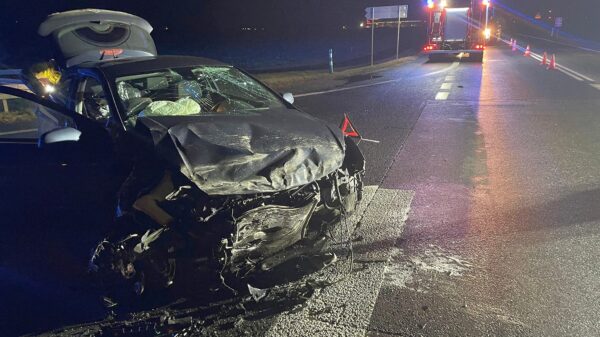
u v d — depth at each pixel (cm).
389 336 305
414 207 522
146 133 356
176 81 473
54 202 418
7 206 442
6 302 355
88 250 410
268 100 484
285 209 334
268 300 347
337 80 1853
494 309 331
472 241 437
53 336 314
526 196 548
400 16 2259
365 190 579
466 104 1180
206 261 323
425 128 918
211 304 343
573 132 852
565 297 343
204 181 320
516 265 390
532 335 303
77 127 392
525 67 2098
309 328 315
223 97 484
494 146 774
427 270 387
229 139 356
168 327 319
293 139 374
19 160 412
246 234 329
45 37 579
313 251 408
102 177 378
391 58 2820
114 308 343
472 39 2506
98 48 582
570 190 562
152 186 326
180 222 318
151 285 343
